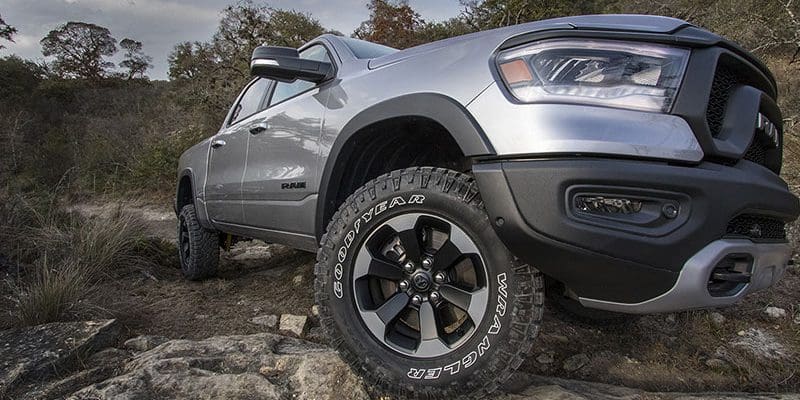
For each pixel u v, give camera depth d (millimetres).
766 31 7688
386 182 1925
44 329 2490
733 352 2576
